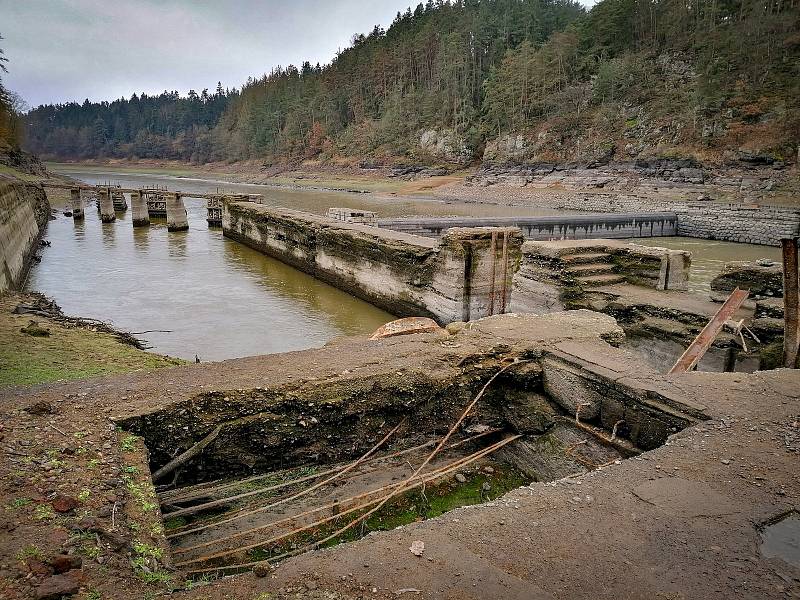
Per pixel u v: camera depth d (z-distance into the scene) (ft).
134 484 15.98
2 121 216.54
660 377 23.48
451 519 14.60
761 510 14.84
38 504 14.03
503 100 268.00
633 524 14.24
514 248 54.13
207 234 126.41
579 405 24.73
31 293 59.62
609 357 25.84
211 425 20.77
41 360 32.96
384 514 21.97
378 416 23.98
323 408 22.40
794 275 31.09
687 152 184.24
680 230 144.36
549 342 28.19
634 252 50.67
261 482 21.85
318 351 27.37
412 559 12.86
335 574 12.32
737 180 164.55
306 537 20.25
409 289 60.13
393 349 27.43
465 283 52.65
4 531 12.78
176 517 20.12
